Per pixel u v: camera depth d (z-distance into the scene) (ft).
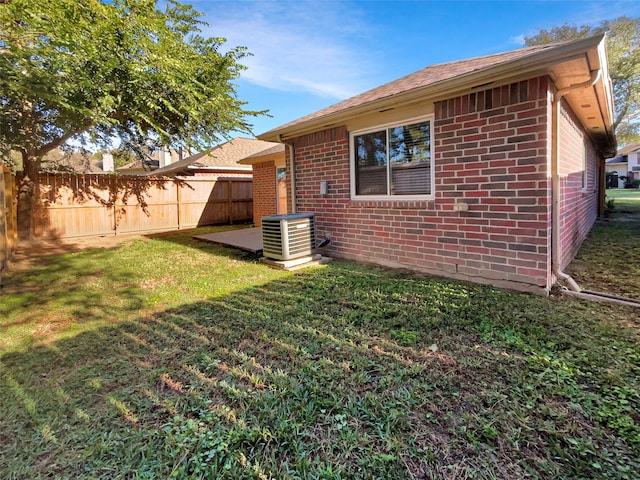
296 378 7.75
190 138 30.22
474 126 14.14
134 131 31.42
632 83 58.29
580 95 15.61
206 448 5.71
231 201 46.98
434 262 16.15
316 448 5.67
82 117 22.66
